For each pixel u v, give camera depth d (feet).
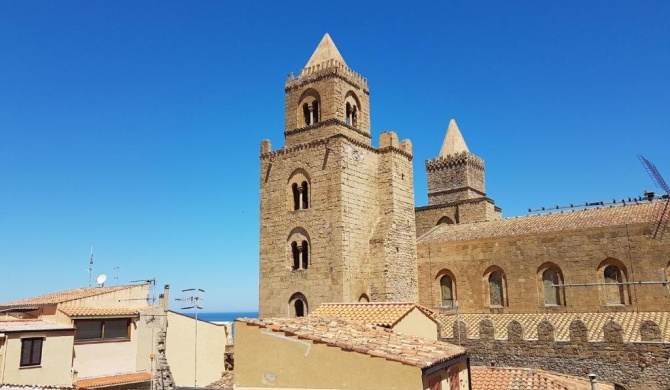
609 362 125.49
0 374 107.65
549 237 161.58
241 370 65.10
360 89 171.94
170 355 146.41
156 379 134.51
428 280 183.62
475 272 174.40
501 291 169.78
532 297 161.89
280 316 156.76
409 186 171.63
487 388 89.25
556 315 152.56
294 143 166.20
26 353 112.78
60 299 140.67
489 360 142.00
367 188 161.38
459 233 187.01
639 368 121.60
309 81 166.30
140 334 137.59
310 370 61.26
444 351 68.80
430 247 185.47
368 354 58.65
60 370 117.80
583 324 130.72
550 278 161.07
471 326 159.74
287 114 169.89
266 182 168.14
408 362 56.59
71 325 124.06
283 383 62.39
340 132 158.71
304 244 156.66
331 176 153.48
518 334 139.23
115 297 146.30
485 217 229.66
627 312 144.36
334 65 161.99
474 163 254.88
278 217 163.32
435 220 243.19
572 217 167.94
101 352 129.39
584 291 153.07
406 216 167.73
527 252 164.96
